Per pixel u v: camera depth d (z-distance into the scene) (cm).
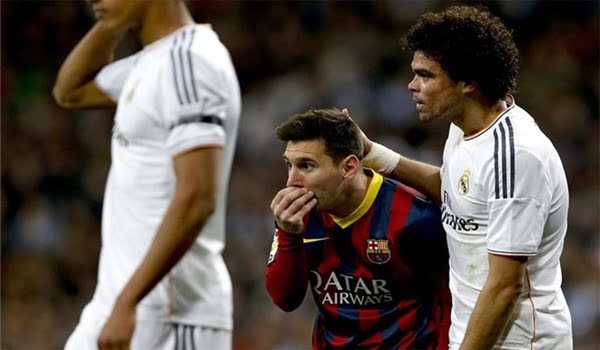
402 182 1331
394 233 1273
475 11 1202
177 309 1390
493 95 1186
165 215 1332
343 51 4119
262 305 3167
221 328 1420
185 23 1435
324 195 1255
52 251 3544
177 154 1335
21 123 3928
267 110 3950
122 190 1395
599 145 3797
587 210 3475
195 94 1347
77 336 1423
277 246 1288
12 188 3716
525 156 1142
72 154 3828
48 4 4253
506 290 1146
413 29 1209
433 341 1291
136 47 3800
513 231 1139
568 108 3891
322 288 1322
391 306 1300
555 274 1210
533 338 1193
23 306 3388
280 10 4278
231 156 1439
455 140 1230
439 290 1292
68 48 4234
